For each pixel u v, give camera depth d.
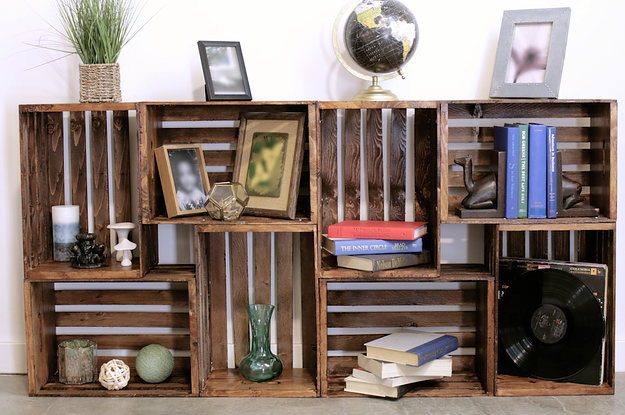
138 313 2.15
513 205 1.89
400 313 2.16
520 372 2.06
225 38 2.11
